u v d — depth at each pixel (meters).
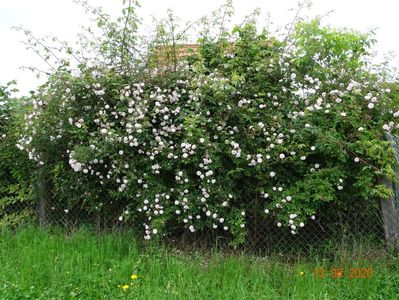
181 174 4.85
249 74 5.20
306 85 5.14
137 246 4.95
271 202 4.86
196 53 5.34
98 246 4.87
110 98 5.27
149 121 5.10
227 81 4.84
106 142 4.99
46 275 4.13
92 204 5.54
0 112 6.27
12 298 3.64
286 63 5.20
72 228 5.70
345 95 4.74
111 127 5.20
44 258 4.57
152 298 3.56
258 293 3.70
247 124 5.01
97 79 5.25
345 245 4.65
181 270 4.21
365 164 4.62
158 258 4.55
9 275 4.15
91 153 5.06
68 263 4.34
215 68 5.38
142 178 5.11
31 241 5.19
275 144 4.83
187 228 5.16
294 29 5.51
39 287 3.91
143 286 3.87
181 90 5.14
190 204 4.89
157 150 4.88
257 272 4.19
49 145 5.61
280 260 4.75
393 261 4.36
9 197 6.13
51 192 5.98
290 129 4.85
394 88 4.93
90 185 5.52
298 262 4.37
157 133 5.05
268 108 5.06
